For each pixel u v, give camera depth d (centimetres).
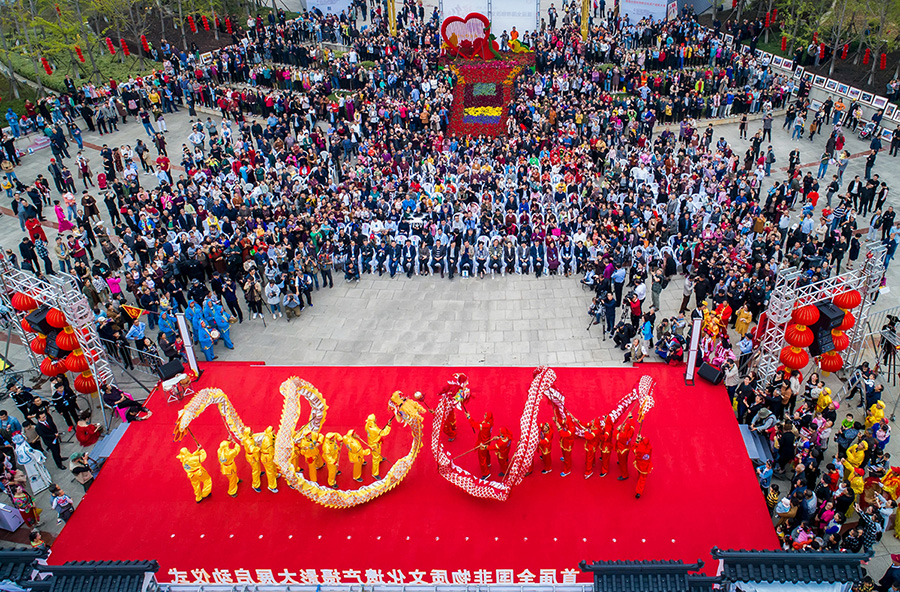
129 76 4656
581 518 1984
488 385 2467
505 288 3147
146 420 2388
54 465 2330
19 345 2853
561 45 5188
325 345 2816
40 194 3628
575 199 3525
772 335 2386
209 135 4353
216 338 2680
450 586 1628
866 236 3359
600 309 2795
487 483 1997
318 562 1888
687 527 1945
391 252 3234
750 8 5888
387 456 2206
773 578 1343
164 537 1980
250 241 3095
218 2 5856
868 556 1332
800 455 2044
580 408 2356
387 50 5072
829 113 4297
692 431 2252
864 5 4559
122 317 2783
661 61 5019
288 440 1927
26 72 4928
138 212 3375
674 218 3259
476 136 4378
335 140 4097
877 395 2325
